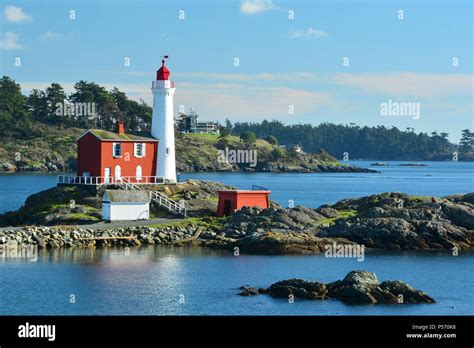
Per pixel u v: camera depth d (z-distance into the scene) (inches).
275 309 2420.0
